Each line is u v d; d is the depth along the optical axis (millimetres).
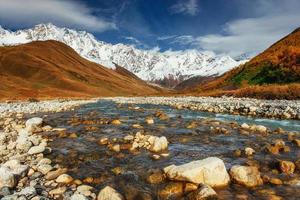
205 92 80000
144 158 14391
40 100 75438
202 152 15477
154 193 10438
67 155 15086
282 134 20266
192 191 10250
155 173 11945
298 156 14586
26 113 36250
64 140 18562
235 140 18297
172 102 53125
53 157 14766
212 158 11430
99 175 12180
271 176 11930
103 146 16875
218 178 10867
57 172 12383
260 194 10211
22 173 11891
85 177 11961
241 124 24406
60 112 37031
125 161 13977
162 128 22609
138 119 28391
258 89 52719
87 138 19109
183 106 43156
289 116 30328
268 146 15766
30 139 17375
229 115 33156
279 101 42438
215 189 10617
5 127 24781
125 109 41188
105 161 14016
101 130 21922
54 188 10852
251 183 10930
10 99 74188
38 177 11961
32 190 10195
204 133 20531
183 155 14922
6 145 17266
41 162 13633
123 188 10883
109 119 28219
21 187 10906
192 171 10789
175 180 11062
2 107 46125
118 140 18094
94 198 10023
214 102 45375
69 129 22547
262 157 14469
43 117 31297
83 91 151500
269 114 31766
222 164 11180
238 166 11508
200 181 10711
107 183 11352
